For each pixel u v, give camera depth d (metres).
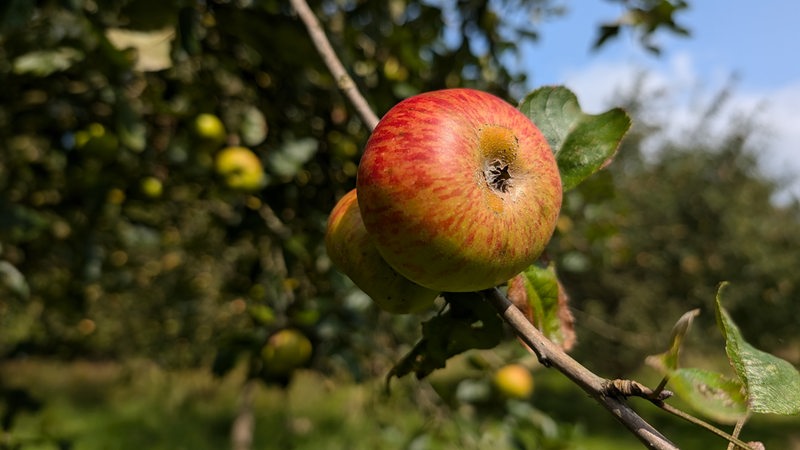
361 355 0.62
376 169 0.20
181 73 0.60
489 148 0.21
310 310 0.49
